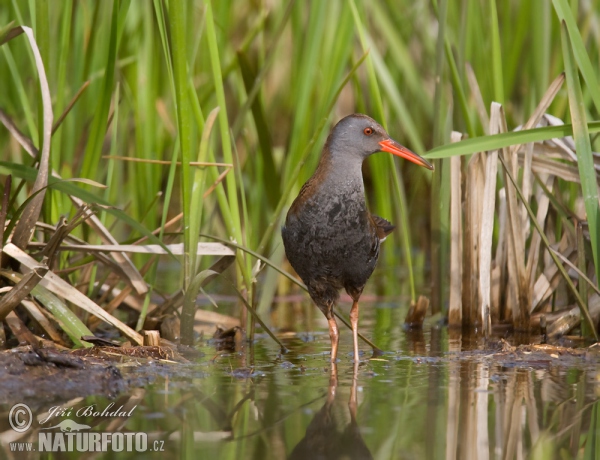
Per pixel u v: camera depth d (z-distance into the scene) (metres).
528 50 13.00
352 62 14.20
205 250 9.66
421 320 11.22
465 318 11.02
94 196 8.55
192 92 9.79
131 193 12.70
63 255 10.03
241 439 6.23
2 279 9.05
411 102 15.67
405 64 13.23
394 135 14.65
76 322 8.70
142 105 12.62
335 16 13.14
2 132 12.87
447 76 14.07
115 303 10.12
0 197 9.50
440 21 10.67
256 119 11.26
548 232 10.87
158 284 13.71
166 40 9.05
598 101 9.00
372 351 9.48
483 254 10.35
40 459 5.85
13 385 7.26
